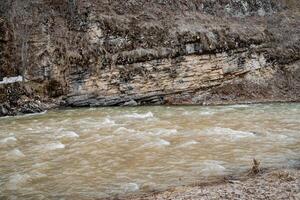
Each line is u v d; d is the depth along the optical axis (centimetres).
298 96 3066
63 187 1188
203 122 2066
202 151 1518
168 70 3023
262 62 3194
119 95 2972
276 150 1512
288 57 3266
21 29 2986
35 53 2973
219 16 3412
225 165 1344
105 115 2386
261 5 3622
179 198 1019
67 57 2991
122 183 1205
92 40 3041
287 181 1100
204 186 1130
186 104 2930
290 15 3653
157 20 3200
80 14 3120
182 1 3391
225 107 2661
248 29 3322
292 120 2075
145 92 2992
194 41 3070
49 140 1731
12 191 1166
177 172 1287
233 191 1040
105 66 2975
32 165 1389
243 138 1700
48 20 3097
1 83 2764
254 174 1226
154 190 1137
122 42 3039
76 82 2972
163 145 1606
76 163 1405
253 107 2623
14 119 2344
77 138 1758
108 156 1478
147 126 1983
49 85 2941
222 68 3103
